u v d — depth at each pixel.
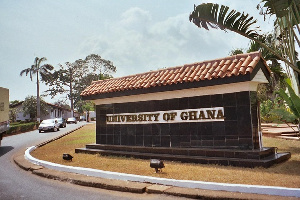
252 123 7.90
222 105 8.40
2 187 6.93
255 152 7.59
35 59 50.97
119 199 5.68
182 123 9.24
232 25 7.48
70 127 37.44
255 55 8.36
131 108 10.77
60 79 73.56
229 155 8.01
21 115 54.88
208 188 5.73
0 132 15.38
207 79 8.38
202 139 8.74
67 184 7.13
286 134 14.35
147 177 6.61
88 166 8.77
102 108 11.90
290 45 8.21
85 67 72.00
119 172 7.62
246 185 5.38
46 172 8.18
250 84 8.05
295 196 4.91
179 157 8.77
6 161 11.24
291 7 7.34
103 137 11.78
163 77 9.83
